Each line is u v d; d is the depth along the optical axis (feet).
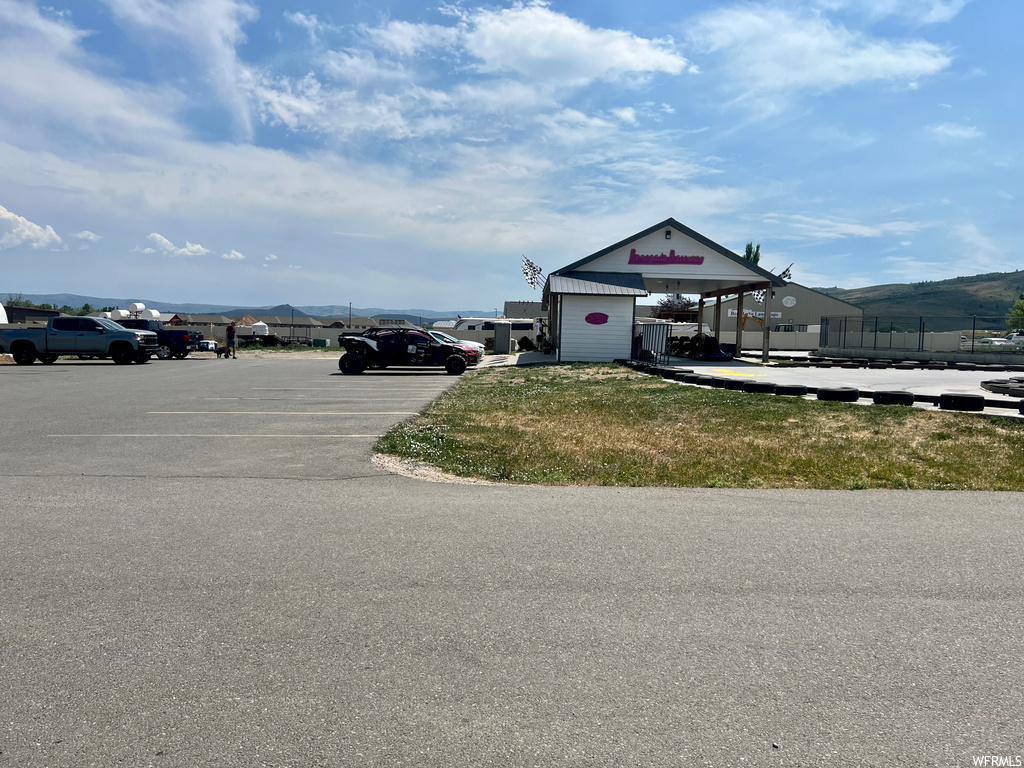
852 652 10.59
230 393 50.47
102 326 88.63
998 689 9.59
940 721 8.84
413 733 8.53
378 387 56.13
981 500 20.11
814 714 8.98
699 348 94.89
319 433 31.68
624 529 16.78
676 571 13.92
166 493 20.30
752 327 182.19
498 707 9.09
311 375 70.44
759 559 14.65
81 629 11.23
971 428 32.42
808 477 23.13
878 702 9.25
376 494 20.33
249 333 219.20
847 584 13.28
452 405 43.06
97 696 9.30
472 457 26.23
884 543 15.80
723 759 8.07
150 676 9.82
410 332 73.72
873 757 8.13
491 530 16.63
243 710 9.00
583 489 21.26
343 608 12.07
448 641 10.87
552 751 8.20
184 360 102.68
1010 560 14.66
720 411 38.73
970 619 11.76
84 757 8.05
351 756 8.09
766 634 11.18
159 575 13.57
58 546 15.29
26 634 11.06
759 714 8.97
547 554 14.88
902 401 40.19
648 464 25.03
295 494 20.26
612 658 10.38
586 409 40.65
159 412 39.09
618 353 89.30
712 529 16.85
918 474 23.58
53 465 24.34
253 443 28.96
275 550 15.07
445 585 13.12
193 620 11.57
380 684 9.63
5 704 9.11
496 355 119.03
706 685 9.64
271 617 11.70
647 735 8.52
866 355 114.01
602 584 13.20
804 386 45.21
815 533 16.57
